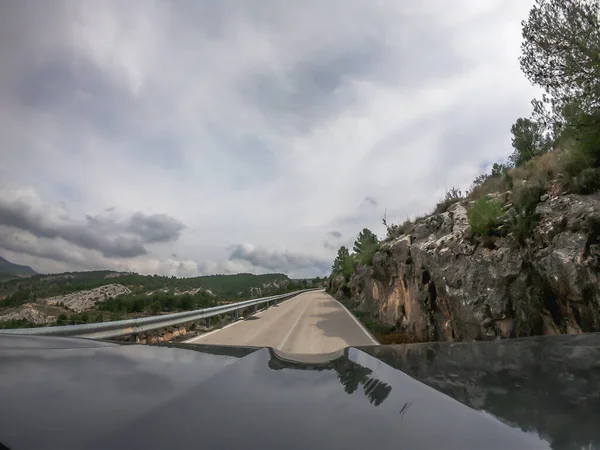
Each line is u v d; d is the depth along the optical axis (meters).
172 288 165.38
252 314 21.23
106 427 0.68
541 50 8.88
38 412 0.74
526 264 7.25
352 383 1.12
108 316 10.62
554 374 1.25
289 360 1.50
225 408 0.84
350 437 0.70
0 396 0.84
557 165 8.73
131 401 0.85
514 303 7.16
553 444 0.70
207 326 14.07
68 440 0.60
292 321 16.66
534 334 6.76
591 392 1.04
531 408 0.90
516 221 7.80
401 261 13.84
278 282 199.75
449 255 9.48
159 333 10.84
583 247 5.93
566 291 6.02
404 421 0.79
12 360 1.28
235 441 0.65
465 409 0.88
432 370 1.33
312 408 0.87
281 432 0.71
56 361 1.28
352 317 19.00
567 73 8.43
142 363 1.29
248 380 1.11
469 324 7.92
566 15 8.21
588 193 7.01
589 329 5.59
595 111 7.79
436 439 0.70
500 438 0.71
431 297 10.79
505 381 1.17
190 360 1.39
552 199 7.59
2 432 0.63
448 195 16.06
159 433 0.67
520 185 9.07
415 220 18.11
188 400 0.88
